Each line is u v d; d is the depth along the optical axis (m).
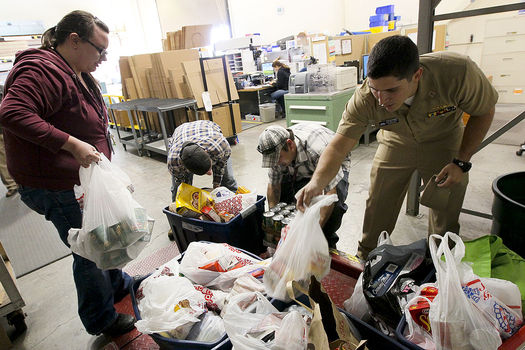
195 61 4.29
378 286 1.01
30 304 1.88
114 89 6.86
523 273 0.99
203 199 1.71
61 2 6.46
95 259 1.16
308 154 1.55
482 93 1.15
